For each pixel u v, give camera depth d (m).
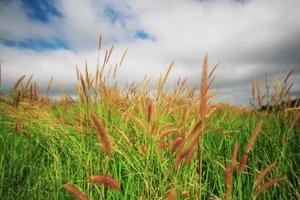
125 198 2.14
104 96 3.07
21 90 3.16
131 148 2.49
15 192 2.32
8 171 2.54
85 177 2.31
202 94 1.41
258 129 1.44
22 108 3.39
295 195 2.32
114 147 2.36
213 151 2.90
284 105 3.22
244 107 5.00
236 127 3.66
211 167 2.74
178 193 2.03
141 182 2.36
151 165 2.40
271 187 2.35
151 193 2.08
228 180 1.43
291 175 2.64
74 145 2.79
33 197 2.31
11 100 3.40
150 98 2.68
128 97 3.56
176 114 2.99
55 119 3.25
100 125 1.50
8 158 2.83
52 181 2.39
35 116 3.45
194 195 2.04
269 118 3.48
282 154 2.48
